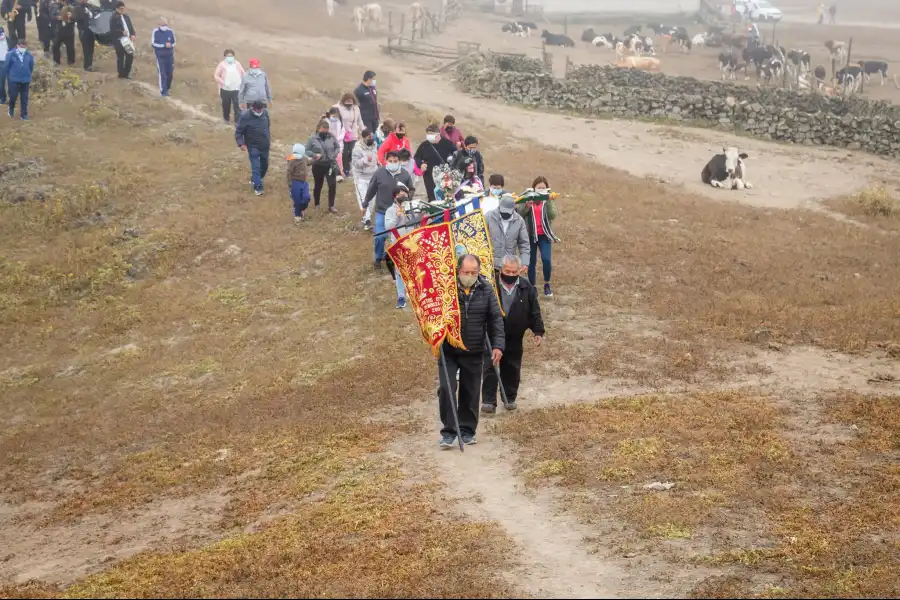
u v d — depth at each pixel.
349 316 15.42
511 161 26.05
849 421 9.72
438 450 9.61
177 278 18.33
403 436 10.20
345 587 6.40
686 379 11.60
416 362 12.80
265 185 22.23
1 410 13.88
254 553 7.27
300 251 18.52
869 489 7.82
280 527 7.87
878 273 17.48
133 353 15.23
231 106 28.31
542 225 14.56
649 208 21.83
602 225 19.77
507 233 13.05
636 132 33.44
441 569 6.60
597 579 6.38
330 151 19.92
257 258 18.53
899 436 9.13
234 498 9.08
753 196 25.61
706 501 7.61
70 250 19.48
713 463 8.53
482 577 6.43
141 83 29.80
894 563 6.37
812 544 6.72
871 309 14.69
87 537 8.84
